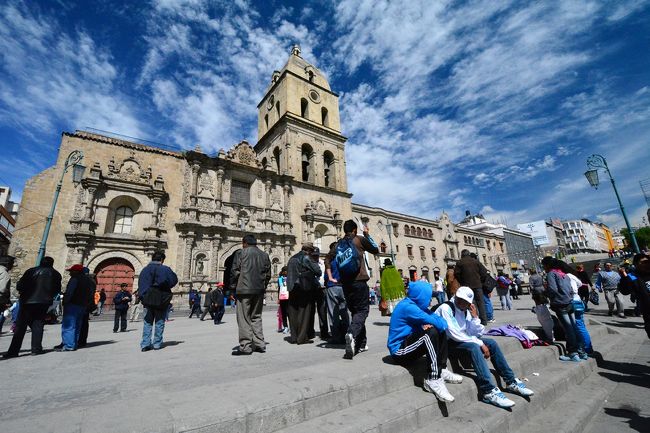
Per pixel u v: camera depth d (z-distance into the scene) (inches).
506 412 162.9
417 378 175.0
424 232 2034.9
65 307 287.3
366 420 126.2
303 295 284.8
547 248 3095.5
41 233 835.4
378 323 441.7
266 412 114.9
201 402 114.7
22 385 164.6
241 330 236.4
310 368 166.1
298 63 1705.2
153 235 972.6
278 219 1290.6
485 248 2481.5
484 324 341.7
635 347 325.1
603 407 198.7
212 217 1124.5
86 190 906.7
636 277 253.4
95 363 220.7
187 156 1118.4
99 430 91.8
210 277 1054.4
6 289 296.4
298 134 1482.5
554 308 277.4
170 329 482.6
